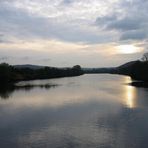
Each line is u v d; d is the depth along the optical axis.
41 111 40.38
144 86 87.62
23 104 47.91
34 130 29.14
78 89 78.44
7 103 49.50
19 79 134.88
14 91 73.00
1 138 26.41
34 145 24.20
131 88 79.69
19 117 36.03
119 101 50.41
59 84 102.75
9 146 24.05
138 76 129.75
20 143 24.78
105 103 47.94
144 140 25.11
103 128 29.52
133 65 142.88
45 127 30.34
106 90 73.88
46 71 173.75
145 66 126.00
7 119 34.84
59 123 32.16
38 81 127.44
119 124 31.17
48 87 87.00
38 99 54.75
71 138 26.05
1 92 70.56
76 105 45.88
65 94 63.75
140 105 45.00
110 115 36.50
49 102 50.03
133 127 29.75
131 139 25.41
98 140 25.25
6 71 116.06
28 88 83.19
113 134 27.09
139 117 34.91
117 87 84.62
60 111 40.12
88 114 37.41
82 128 29.61
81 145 23.91
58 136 26.72
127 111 39.31
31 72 160.62
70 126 30.61
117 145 23.81
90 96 59.09
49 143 24.61
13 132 28.50
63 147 23.52
